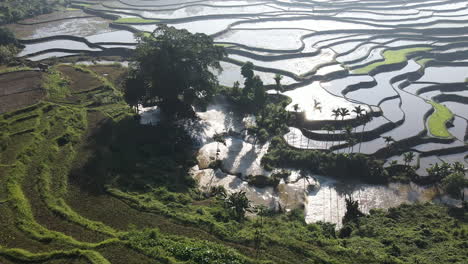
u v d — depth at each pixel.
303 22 163.12
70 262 43.00
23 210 51.06
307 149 79.19
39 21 157.00
